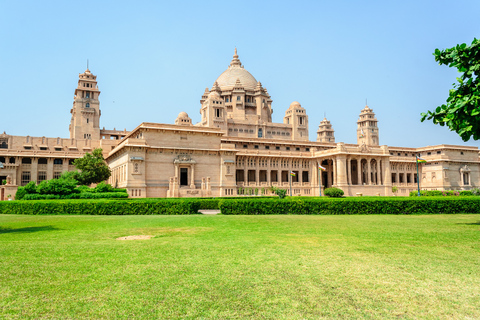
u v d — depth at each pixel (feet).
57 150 324.39
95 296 34.58
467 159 407.23
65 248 56.90
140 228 83.46
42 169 306.14
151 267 44.70
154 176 246.06
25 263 46.62
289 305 32.58
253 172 345.92
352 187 311.06
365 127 505.66
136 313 30.73
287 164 336.70
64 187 185.57
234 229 80.07
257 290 36.37
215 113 371.35
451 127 66.54
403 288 37.22
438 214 124.36
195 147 262.26
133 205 126.72
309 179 346.54
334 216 114.21
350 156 319.47
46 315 30.32
